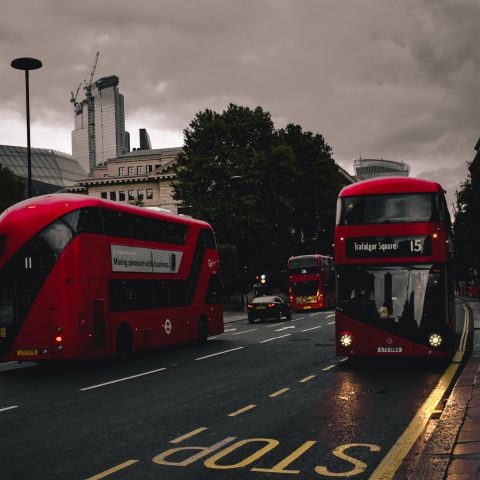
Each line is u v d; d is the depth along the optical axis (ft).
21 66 79.77
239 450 23.97
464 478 18.17
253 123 163.73
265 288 185.68
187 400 36.14
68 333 51.70
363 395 35.94
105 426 29.32
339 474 20.43
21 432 28.55
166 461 22.63
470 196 154.40
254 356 59.88
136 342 60.70
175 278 71.10
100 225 56.13
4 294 52.70
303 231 199.41
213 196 157.48
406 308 46.52
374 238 47.50
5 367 61.26
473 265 186.29
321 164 195.42
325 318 124.67
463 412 29.48
